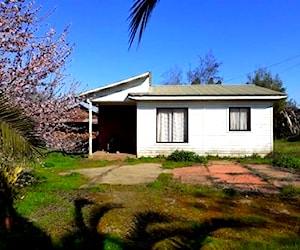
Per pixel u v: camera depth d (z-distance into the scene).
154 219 6.20
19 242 5.06
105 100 16.97
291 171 11.95
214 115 16.25
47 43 7.93
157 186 9.08
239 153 16.16
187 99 15.91
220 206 7.16
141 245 5.02
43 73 7.77
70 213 6.52
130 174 11.41
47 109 8.29
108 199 7.61
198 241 5.06
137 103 16.23
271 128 16.17
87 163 14.48
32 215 6.32
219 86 19.44
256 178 10.51
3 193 5.74
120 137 19.67
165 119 16.28
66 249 4.87
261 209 6.95
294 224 5.94
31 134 3.26
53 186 8.88
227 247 4.88
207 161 14.87
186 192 8.45
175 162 14.56
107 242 5.05
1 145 3.19
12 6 7.03
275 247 4.84
